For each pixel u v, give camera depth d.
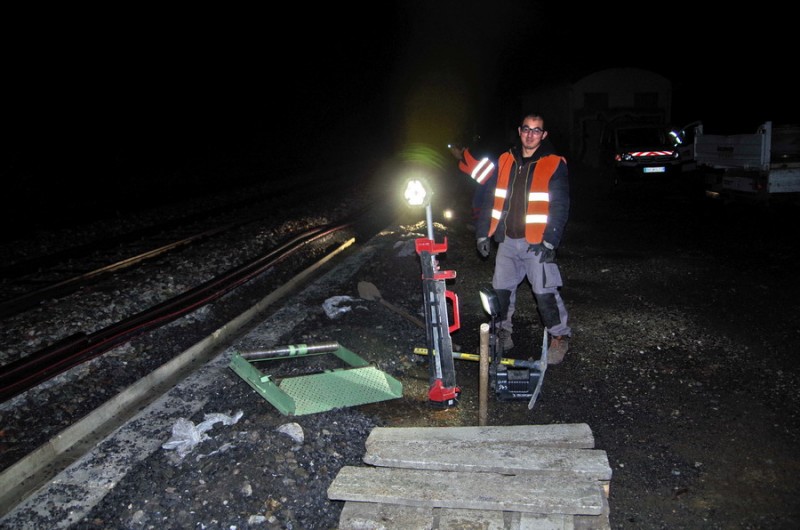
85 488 3.53
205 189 19.83
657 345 5.71
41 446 4.05
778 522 3.31
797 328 6.02
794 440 4.05
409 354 5.60
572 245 10.38
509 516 3.08
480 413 4.23
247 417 4.28
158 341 6.07
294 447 3.89
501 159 5.05
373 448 3.61
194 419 4.28
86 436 4.43
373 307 6.66
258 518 3.27
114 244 10.70
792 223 11.33
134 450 3.90
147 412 4.36
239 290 7.85
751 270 8.29
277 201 16.66
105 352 5.53
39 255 10.50
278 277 8.73
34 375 4.84
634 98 26.84
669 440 4.11
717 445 4.03
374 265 8.49
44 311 6.81
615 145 18.45
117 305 7.03
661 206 14.31
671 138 18.69
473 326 6.46
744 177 12.62
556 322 5.11
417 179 4.45
